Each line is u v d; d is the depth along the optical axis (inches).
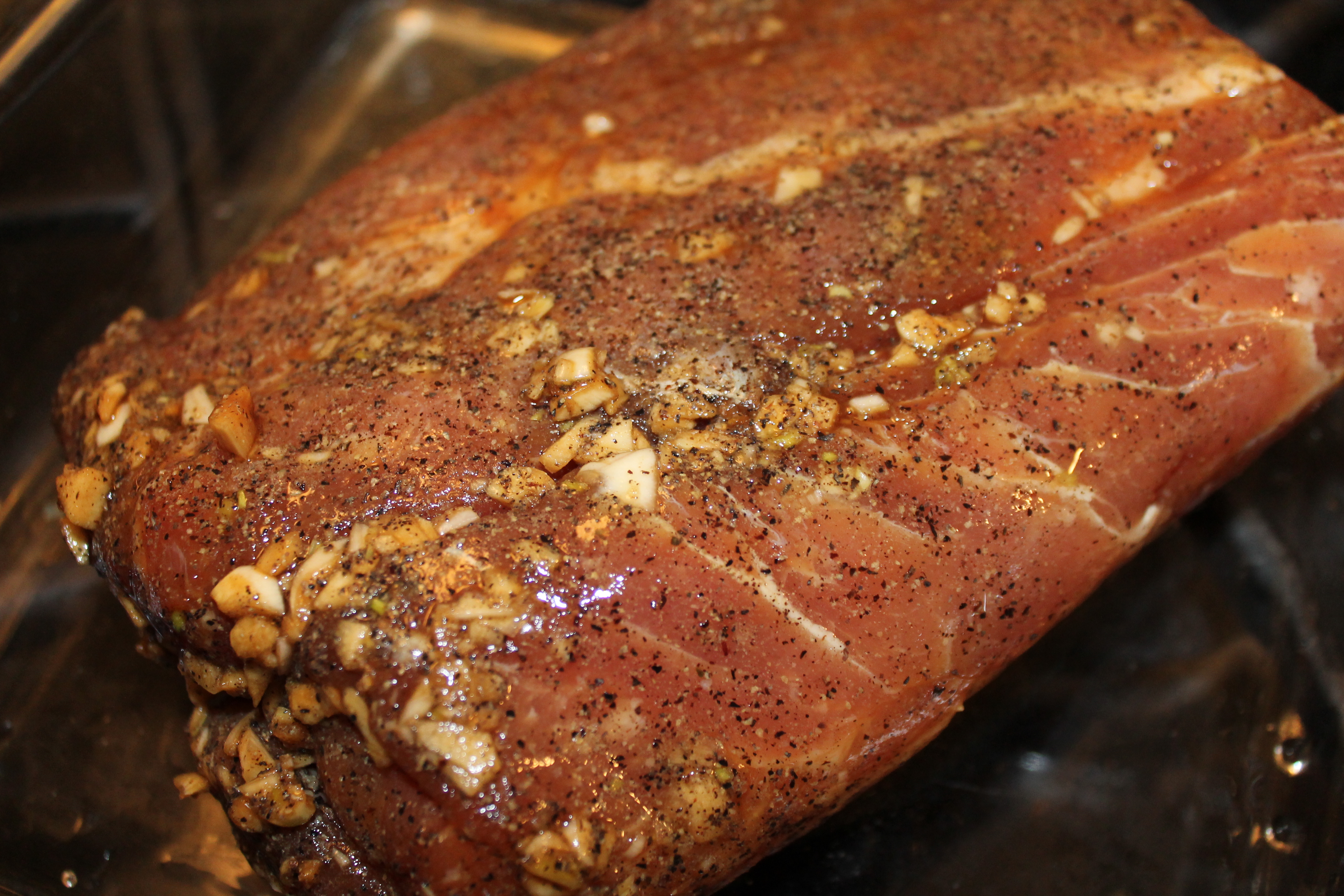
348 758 10.2
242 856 11.9
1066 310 11.2
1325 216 11.6
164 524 10.6
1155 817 12.5
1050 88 12.2
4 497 13.9
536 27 18.7
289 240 12.6
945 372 11.0
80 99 14.6
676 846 10.1
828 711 10.5
